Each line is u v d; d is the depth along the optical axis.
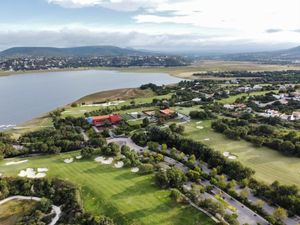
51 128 108.25
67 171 72.50
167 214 54.12
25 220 54.44
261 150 86.25
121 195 60.81
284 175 70.44
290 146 82.12
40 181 65.75
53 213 56.53
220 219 52.00
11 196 62.72
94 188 63.78
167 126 110.69
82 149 83.19
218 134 101.19
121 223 52.56
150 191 62.16
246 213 54.59
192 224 51.12
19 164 77.06
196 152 80.75
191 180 67.12
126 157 78.75
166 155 82.50
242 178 66.50
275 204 57.59
